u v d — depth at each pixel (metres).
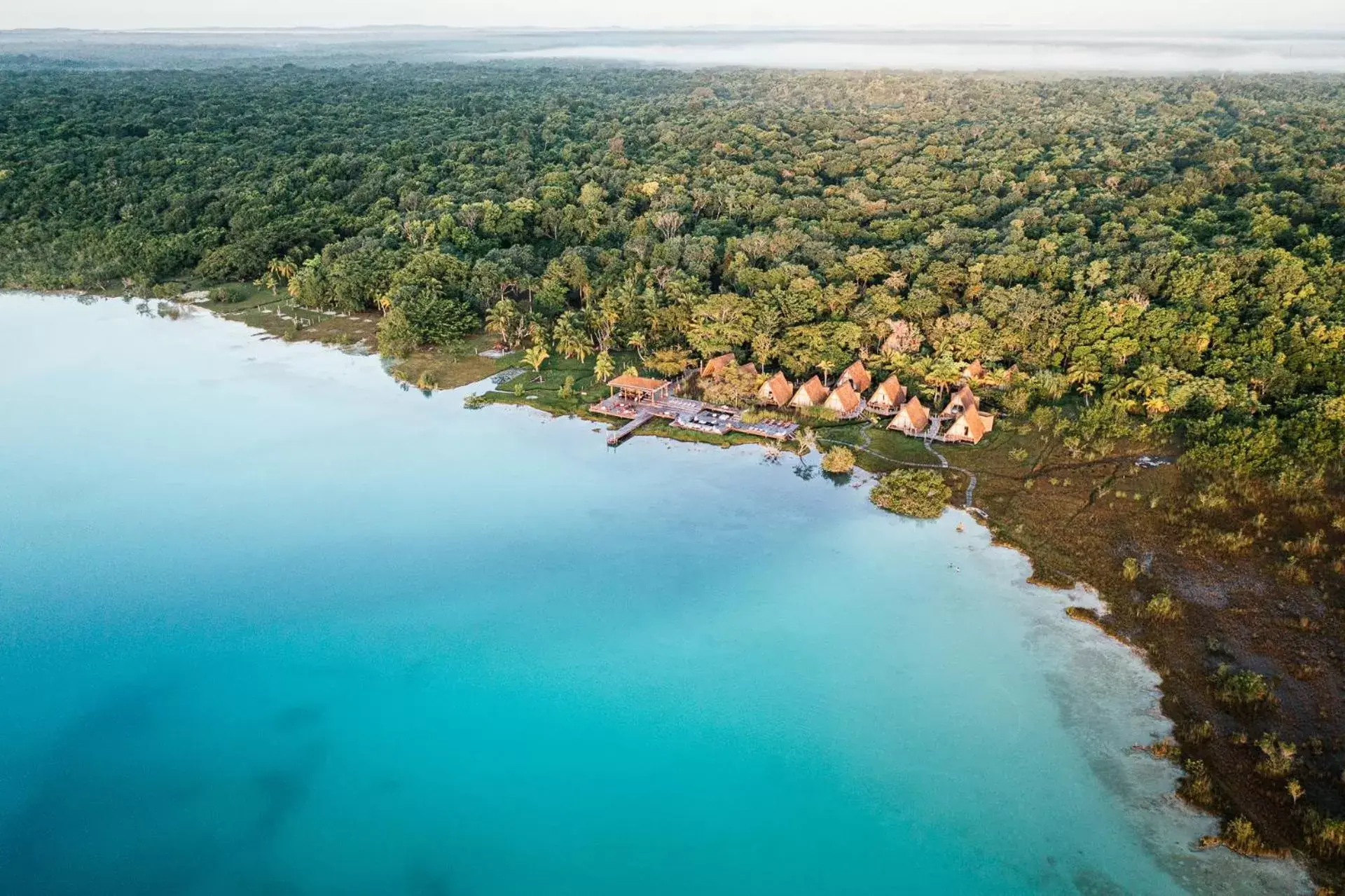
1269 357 123.50
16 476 120.19
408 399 145.62
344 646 87.12
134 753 74.31
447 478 119.88
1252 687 74.56
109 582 97.25
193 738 75.94
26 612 92.38
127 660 85.50
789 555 100.69
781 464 122.06
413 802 69.56
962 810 67.19
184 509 112.38
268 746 75.12
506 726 76.94
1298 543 94.44
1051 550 99.12
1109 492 107.94
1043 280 150.50
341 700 80.19
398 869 64.06
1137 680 79.19
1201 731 71.62
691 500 113.00
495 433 133.12
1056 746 72.50
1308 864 60.66
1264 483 104.88
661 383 137.25
